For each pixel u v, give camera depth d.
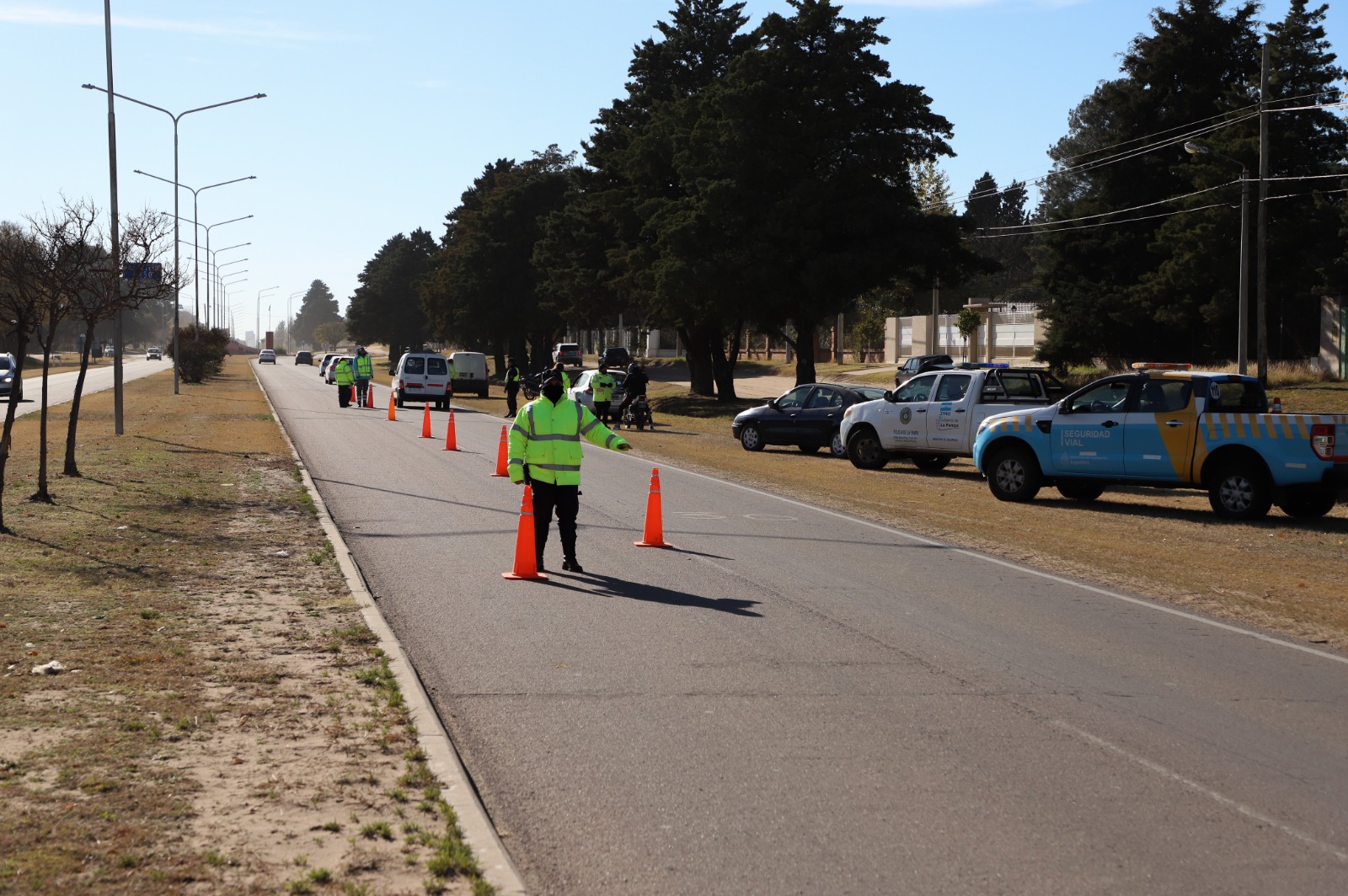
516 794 5.65
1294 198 45.28
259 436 28.92
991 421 19.39
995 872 4.81
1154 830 5.30
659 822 5.31
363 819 5.12
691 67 61.59
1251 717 7.14
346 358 45.84
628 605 10.13
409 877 4.54
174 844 4.76
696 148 47.31
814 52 45.84
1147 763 6.25
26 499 15.57
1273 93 46.22
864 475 23.45
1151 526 16.44
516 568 11.38
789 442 28.55
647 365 95.38
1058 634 9.38
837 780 5.89
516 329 88.50
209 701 6.84
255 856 4.68
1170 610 10.54
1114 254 53.34
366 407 45.97
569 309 66.94
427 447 27.05
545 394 11.66
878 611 10.12
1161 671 8.27
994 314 68.94
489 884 4.47
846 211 44.09
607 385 37.31
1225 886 4.71
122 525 13.68
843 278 43.06
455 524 14.99
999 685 7.76
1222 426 16.92
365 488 18.84
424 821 5.11
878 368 73.31
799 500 18.66
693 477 22.00
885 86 45.88
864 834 5.20
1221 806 5.63
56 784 5.37
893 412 24.06
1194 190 50.75
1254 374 44.12
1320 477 16.20
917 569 12.37
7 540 12.28
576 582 11.22
